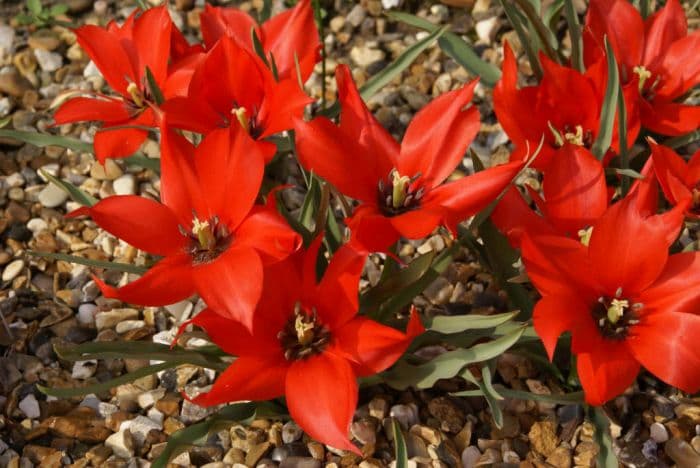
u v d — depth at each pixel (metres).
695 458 0.78
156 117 0.77
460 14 0.98
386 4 0.99
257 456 0.79
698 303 0.73
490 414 0.80
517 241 0.75
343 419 0.71
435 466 0.79
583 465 0.78
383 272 0.79
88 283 0.87
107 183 0.91
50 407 0.82
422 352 0.82
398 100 0.94
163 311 0.85
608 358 0.73
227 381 0.71
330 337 0.73
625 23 0.85
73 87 0.96
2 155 0.93
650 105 0.83
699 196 0.78
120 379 0.74
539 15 0.88
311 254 0.73
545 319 0.72
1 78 0.96
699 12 0.96
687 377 0.72
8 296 0.86
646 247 0.73
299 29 0.82
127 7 1.00
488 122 0.93
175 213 0.74
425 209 0.72
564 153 0.76
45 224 0.89
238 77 0.78
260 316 0.73
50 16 1.00
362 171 0.75
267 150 0.76
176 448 0.75
